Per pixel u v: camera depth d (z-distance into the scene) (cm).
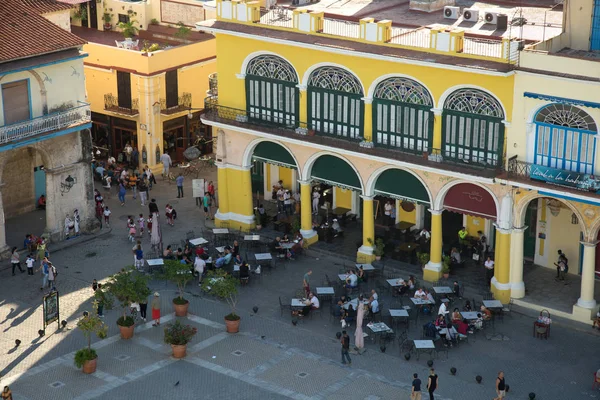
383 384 3978
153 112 6091
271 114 5025
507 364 4119
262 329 4409
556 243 4794
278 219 5447
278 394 3909
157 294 4381
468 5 5178
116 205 5794
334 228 5244
